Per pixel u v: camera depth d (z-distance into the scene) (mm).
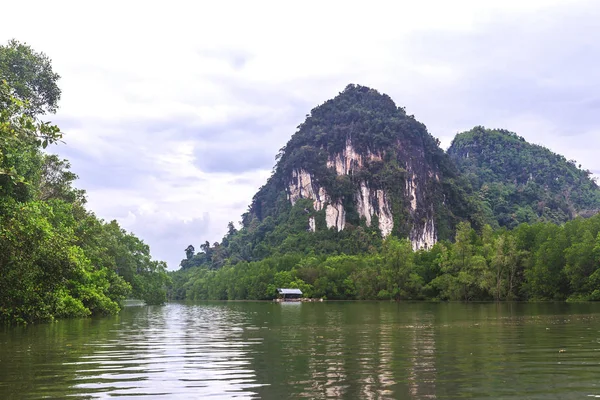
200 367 15867
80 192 64000
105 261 61812
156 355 18875
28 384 13070
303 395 11648
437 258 128125
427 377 13812
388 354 18922
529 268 99750
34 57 49312
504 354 18531
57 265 32125
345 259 181875
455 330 30328
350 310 69000
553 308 62469
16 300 32500
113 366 16078
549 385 12609
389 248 136875
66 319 41938
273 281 173125
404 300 128750
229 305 107875
